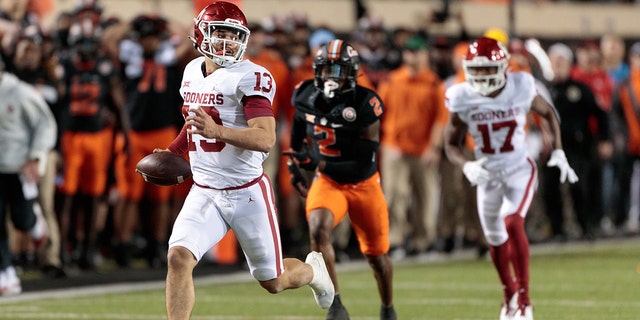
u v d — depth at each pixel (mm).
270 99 20500
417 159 43125
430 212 43844
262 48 41156
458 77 42062
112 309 29906
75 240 39969
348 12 58969
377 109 25312
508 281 27188
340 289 34156
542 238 50969
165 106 39969
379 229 25375
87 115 38469
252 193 21016
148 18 40125
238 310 29688
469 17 62625
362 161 25125
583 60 52750
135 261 43094
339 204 25078
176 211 41719
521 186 27172
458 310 29453
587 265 40625
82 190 38938
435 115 43031
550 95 47938
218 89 20422
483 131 27234
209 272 39531
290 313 29125
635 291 33031
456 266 40812
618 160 53344
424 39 46812
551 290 33344
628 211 53688
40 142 34156
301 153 24969
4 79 34156
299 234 45156
